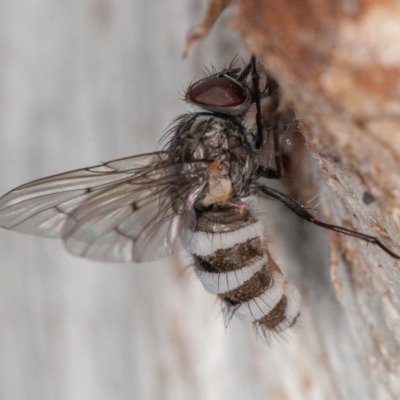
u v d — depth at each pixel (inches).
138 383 3.2
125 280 3.2
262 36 2.5
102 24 3.2
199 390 3.2
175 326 3.2
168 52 3.1
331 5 2.5
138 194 3.0
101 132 3.2
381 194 2.7
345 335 3.0
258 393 3.1
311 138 2.7
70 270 3.3
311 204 3.0
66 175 3.0
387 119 2.6
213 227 3.0
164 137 3.1
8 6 3.2
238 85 3.0
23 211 3.0
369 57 2.5
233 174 3.0
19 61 3.3
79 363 3.3
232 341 3.1
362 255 2.9
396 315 2.9
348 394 3.0
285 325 3.0
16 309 3.3
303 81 2.6
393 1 2.5
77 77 3.2
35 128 3.3
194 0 3.1
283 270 3.1
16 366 3.3
